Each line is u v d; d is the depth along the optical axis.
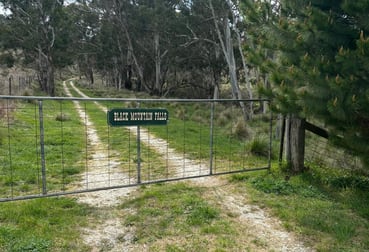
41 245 3.18
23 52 35.41
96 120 13.18
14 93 18.64
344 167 6.15
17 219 3.71
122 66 36.25
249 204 4.51
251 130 11.02
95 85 47.97
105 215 4.01
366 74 3.74
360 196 4.73
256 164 6.74
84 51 37.00
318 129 5.88
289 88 4.23
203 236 3.53
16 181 5.17
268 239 3.52
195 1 21.89
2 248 3.09
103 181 5.39
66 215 3.94
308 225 3.83
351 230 3.68
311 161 6.65
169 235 3.54
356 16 3.83
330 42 4.05
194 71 32.78
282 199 4.68
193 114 16.14
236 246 3.34
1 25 30.62
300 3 4.55
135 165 6.52
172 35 26.67
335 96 3.59
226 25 17.38
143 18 27.00
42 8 28.25
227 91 33.25
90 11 31.88
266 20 5.08
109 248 3.26
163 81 32.03
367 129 3.95
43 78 31.52
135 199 4.54
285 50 4.41
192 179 5.61
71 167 6.13
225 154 7.69
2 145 7.42
